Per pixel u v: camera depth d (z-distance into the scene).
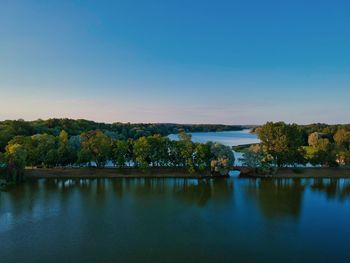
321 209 76.94
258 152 120.25
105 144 120.69
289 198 87.81
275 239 57.59
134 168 121.25
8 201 82.94
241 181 111.12
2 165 106.06
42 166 121.38
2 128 160.25
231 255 50.88
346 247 54.00
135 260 49.00
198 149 117.31
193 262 48.34
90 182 107.62
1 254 51.06
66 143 126.69
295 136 128.00
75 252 51.81
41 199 85.19
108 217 70.12
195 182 109.12
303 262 48.66
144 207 78.62
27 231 61.16
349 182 108.88
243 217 70.56
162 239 57.41
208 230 62.25
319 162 124.31
